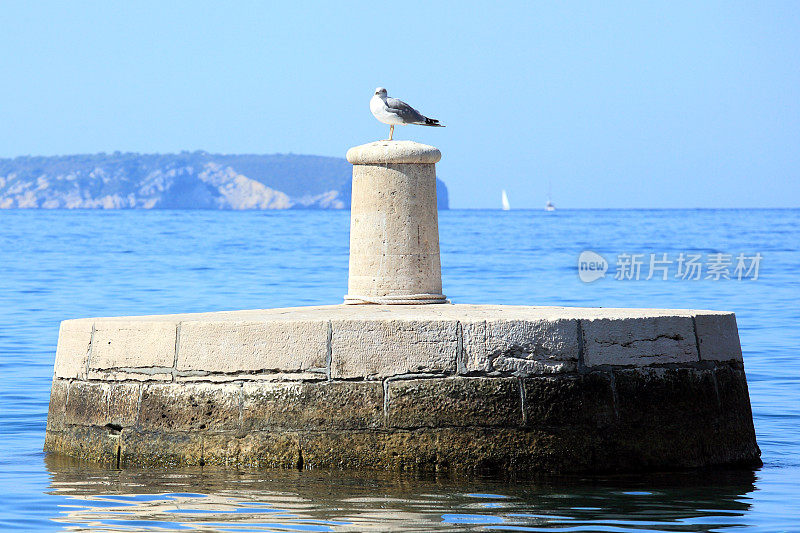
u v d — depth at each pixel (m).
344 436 13.34
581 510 11.93
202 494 12.44
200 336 13.73
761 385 22.16
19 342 29.00
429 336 13.31
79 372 14.61
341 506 11.89
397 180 17.08
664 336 14.09
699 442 14.21
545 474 13.32
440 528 11.12
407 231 17.09
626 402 13.71
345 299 17.38
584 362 13.53
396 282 17.06
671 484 13.29
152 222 171.38
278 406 13.44
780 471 14.35
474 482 12.99
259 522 11.30
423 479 13.08
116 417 14.13
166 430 13.81
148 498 12.35
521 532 11.03
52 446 15.02
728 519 11.75
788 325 33.53
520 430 13.29
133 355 14.10
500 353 13.27
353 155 17.25
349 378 13.36
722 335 14.82
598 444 13.53
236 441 13.55
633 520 11.59
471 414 13.27
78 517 11.68
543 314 14.27
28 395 21.05
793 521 11.67
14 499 12.48
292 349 13.45
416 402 13.27
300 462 13.38
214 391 13.65
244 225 154.38
